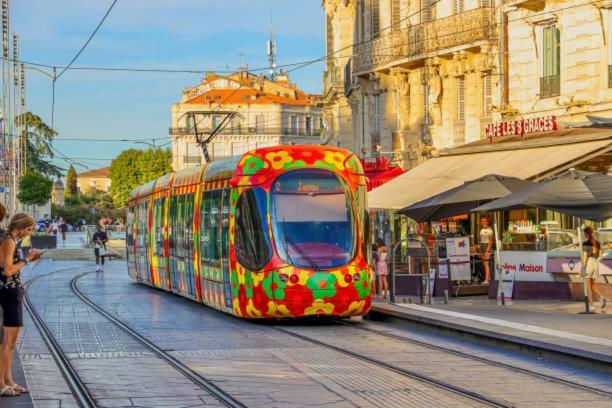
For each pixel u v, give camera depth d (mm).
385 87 50375
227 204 25844
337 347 19656
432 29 44156
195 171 30922
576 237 27906
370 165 45219
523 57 37188
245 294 24297
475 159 34062
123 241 86500
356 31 55281
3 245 13562
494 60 40531
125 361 17672
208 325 24328
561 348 17453
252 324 24594
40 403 13383
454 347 19734
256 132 143750
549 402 13609
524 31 37125
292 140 146250
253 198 24453
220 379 15508
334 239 24062
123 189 170375
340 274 23703
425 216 28266
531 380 15516
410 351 19109
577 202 22891
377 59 49500
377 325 24375
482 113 42219
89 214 163875
